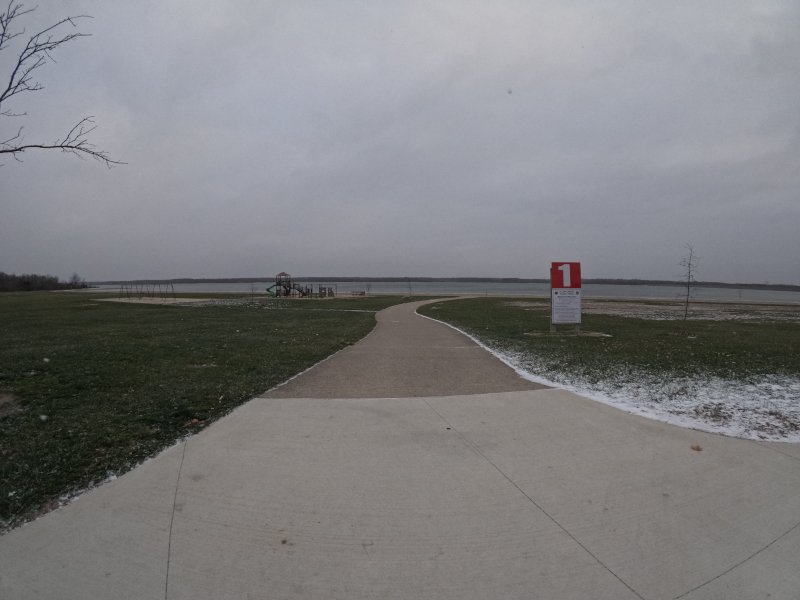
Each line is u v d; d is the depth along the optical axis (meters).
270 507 3.39
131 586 2.59
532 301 40.75
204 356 9.45
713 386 6.93
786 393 6.55
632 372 7.94
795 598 2.55
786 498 3.59
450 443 4.59
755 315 26.38
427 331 14.88
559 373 7.84
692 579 2.69
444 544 2.98
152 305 33.16
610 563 2.82
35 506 3.39
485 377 7.50
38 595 2.52
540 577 2.69
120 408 5.65
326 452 4.34
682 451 4.44
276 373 7.73
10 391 6.46
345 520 3.23
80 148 4.40
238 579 2.65
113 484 3.71
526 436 4.79
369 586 2.61
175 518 3.24
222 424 5.05
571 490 3.67
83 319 20.20
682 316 24.34
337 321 19.05
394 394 6.36
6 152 4.16
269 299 44.81
